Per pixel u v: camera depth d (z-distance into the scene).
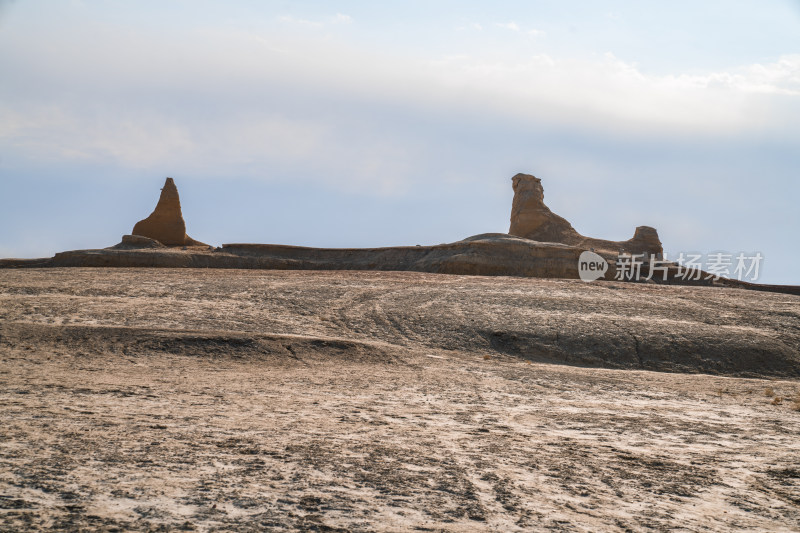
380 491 8.12
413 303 41.00
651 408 17.92
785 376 32.03
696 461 11.16
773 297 48.62
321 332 33.69
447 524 7.05
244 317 35.72
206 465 8.78
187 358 24.02
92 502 6.88
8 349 23.06
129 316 33.75
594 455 11.20
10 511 6.39
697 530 7.51
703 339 34.78
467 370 25.64
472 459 10.28
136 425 11.34
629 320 37.94
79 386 16.39
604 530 7.25
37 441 9.49
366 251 75.62
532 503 8.09
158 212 79.38
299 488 7.99
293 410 14.37
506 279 52.22
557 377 24.72
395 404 16.30
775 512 8.44
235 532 6.30
